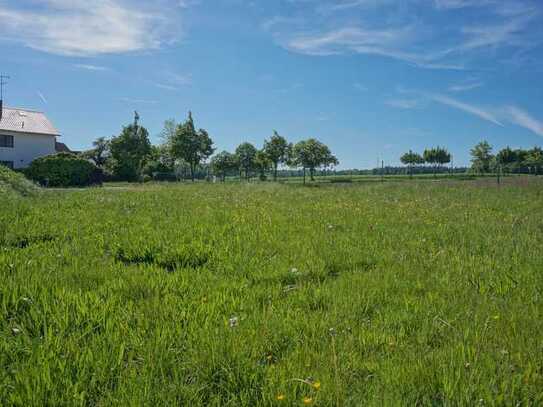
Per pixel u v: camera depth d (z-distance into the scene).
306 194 24.62
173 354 3.38
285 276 5.80
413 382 3.05
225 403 2.89
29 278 5.04
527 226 10.76
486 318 4.22
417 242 8.39
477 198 22.12
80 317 3.95
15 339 3.61
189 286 5.14
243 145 78.56
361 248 7.76
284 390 2.92
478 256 7.17
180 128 67.69
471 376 3.03
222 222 10.85
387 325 4.11
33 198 17.27
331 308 4.59
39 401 2.73
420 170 103.75
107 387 3.00
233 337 3.60
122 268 5.97
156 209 13.92
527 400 2.83
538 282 5.53
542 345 3.56
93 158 69.50
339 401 2.85
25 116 66.00
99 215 11.75
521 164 79.88
